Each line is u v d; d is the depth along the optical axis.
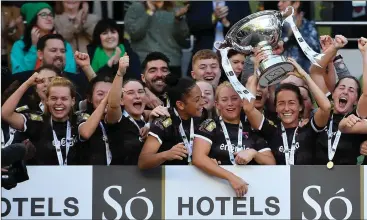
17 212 12.56
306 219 12.58
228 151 12.73
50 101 13.04
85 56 14.59
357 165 12.55
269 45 13.02
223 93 12.86
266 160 12.73
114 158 13.05
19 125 13.00
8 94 14.49
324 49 13.86
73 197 12.59
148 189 12.61
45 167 12.58
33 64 16.69
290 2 16.97
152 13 17.08
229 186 12.58
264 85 12.95
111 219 12.60
